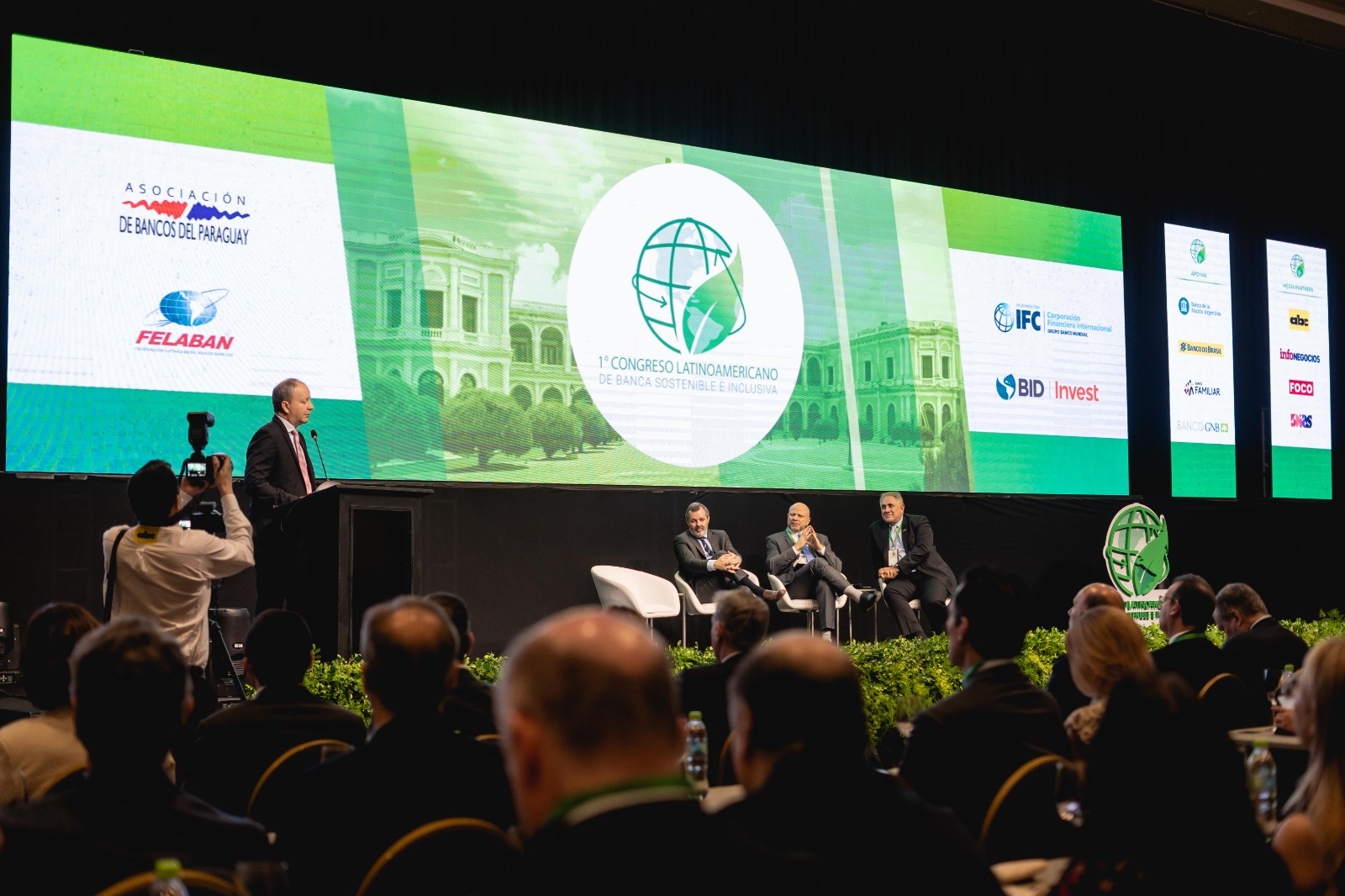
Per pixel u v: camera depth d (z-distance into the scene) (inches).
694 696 124.2
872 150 359.6
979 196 369.7
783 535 306.3
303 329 265.7
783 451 327.6
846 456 337.4
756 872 43.6
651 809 39.4
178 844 59.0
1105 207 402.0
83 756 93.2
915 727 93.5
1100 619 108.0
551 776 40.0
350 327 271.4
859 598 303.4
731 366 321.7
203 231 255.9
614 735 39.4
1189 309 416.2
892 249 351.9
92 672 59.7
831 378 337.4
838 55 355.6
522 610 283.3
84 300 242.5
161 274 250.7
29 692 93.7
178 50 262.8
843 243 343.9
